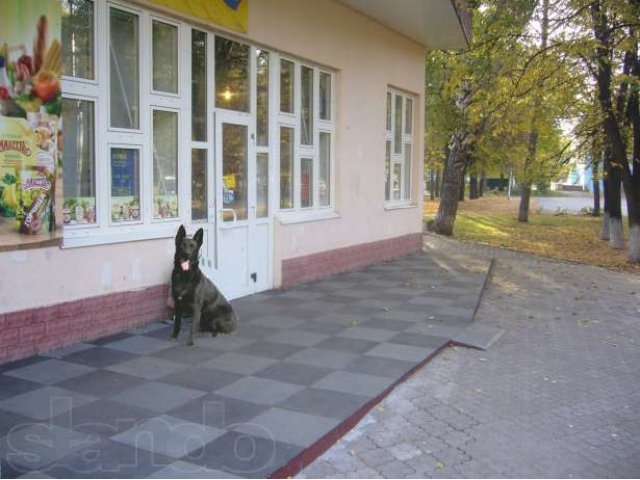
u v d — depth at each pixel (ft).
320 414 15.93
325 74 37.35
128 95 23.17
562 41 45.50
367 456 14.52
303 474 13.52
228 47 28.37
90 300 21.59
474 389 19.54
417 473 13.79
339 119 38.22
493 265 47.14
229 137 28.63
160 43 24.48
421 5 37.50
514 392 19.44
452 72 61.05
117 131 22.53
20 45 18.83
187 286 21.57
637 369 22.40
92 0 21.38
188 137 25.76
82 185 21.65
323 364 20.29
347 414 15.99
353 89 39.40
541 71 48.21
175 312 22.36
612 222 62.49
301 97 34.60
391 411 17.31
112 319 22.49
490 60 51.29
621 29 47.42
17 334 19.33
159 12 23.98
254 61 30.07
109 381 17.94
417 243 52.08
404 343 23.25
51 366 19.01
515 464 14.46
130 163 23.31
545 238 71.41
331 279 36.91
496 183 224.53
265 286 32.01
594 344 25.68
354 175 40.29
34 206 19.40
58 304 20.49
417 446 15.20
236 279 29.63
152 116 24.02
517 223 91.45
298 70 33.81
